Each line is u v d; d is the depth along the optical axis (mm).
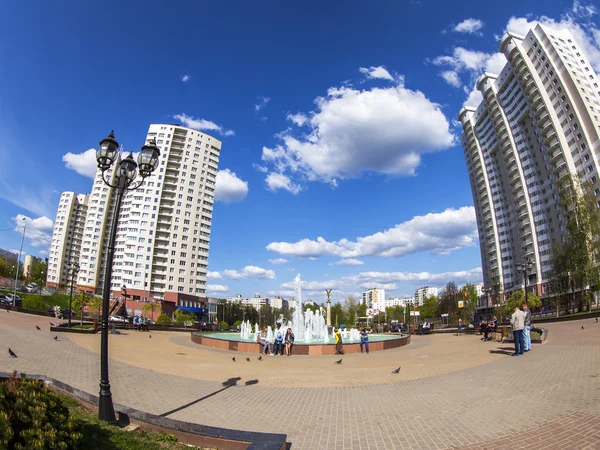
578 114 66312
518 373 10531
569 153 68500
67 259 109438
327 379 11773
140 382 10570
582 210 43000
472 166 103812
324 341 27297
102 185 98812
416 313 62719
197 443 5711
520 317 14250
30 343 15680
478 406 7652
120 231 94500
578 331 22656
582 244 42344
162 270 91875
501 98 86375
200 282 98562
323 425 7016
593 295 45031
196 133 101750
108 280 7129
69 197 111938
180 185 96812
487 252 96688
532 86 74625
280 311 126500
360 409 8070
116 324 34969
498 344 19781
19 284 70500
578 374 9570
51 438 4293
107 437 5641
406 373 12375
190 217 97500
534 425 6254
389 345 22859
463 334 35062
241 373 12930
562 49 71000
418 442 5949
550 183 73562
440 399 8477
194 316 89562
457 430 6355
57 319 33719
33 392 4766
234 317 109562
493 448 5477
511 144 84125
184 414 7648
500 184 92250
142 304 86125
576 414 6543
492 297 84875
